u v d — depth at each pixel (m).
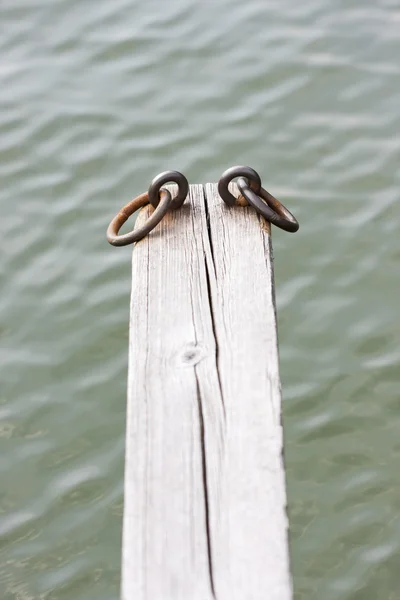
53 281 2.66
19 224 2.84
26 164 3.06
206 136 3.12
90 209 2.88
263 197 1.64
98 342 2.54
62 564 2.19
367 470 2.30
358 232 2.77
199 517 1.27
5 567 2.18
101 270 2.69
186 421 1.35
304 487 2.29
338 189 2.91
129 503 1.29
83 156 3.07
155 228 1.60
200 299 1.49
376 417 2.38
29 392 2.45
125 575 1.24
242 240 1.57
